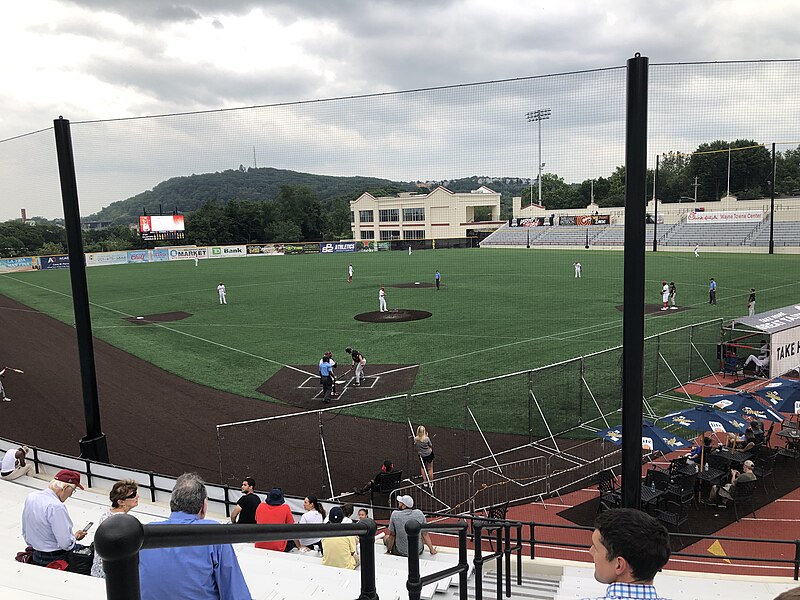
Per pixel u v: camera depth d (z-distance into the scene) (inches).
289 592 192.9
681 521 400.5
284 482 457.7
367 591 108.0
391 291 1502.2
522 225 1614.2
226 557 119.5
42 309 1347.2
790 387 511.8
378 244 2518.5
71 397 689.0
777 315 737.0
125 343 964.6
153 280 1887.3
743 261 1766.7
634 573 84.7
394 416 588.4
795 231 1727.4
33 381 762.8
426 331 992.2
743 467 429.7
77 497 353.7
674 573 291.3
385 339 940.6
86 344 394.3
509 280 1643.7
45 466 399.5
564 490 447.8
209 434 560.1
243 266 2247.8
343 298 1409.9
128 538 49.5
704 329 942.4
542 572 309.7
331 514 272.5
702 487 448.5
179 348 918.4
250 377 745.6
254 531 77.0
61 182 379.2
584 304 1212.5
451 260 2145.7
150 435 562.9
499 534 242.4
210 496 371.6
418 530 121.4
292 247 2502.5
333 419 585.0
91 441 401.4
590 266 1831.9
